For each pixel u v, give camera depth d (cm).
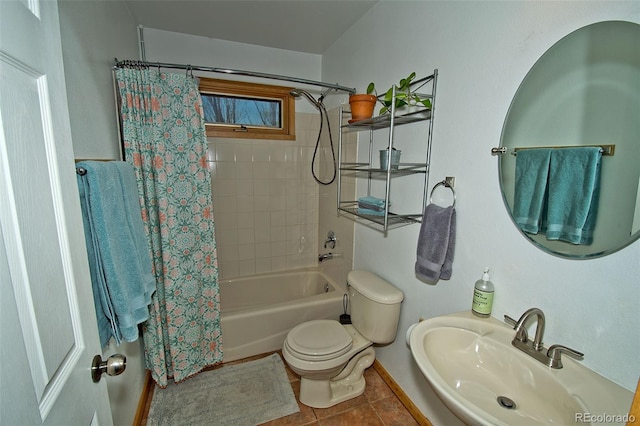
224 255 264
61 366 56
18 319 44
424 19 143
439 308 145
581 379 83
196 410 166
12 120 45
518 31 101
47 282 53
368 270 204
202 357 192
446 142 135
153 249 169
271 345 216
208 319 192
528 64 98
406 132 161
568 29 87
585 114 84
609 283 81
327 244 266
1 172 42
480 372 102
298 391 182
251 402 173
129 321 109
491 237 116
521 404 90
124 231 115
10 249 43
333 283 254
